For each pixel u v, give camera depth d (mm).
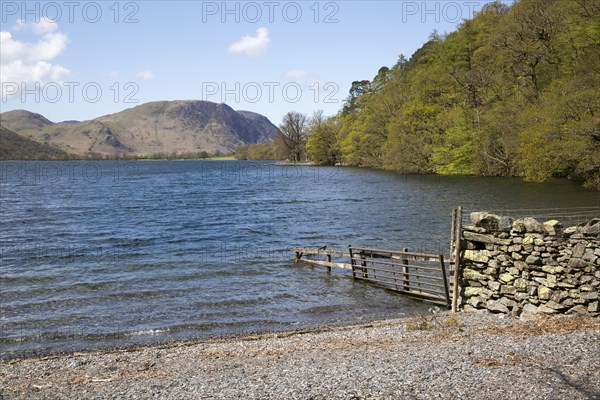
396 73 126250
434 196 48000
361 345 12375
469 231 15648
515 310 14180
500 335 12023
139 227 36625
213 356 12203
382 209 41469
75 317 16250
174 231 34469
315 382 9281
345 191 60688
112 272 22297
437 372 9312
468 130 73312
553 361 9406
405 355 10930
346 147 120938
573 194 41781
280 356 11828
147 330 15023
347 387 8859
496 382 8516
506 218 14680
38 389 10000
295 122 162625
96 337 14461
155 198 60469
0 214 45344
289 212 43031
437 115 80750
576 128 42031
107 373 11086
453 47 88938
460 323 13805
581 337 10859
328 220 37156
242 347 13000
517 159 59312
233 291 19203
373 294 18688
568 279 13172
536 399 7703
